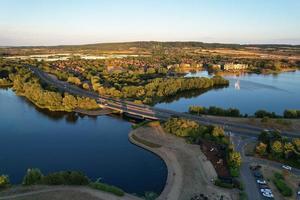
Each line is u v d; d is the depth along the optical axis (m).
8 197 188.25
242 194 198.12
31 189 198.25
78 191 197.38
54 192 194.88
